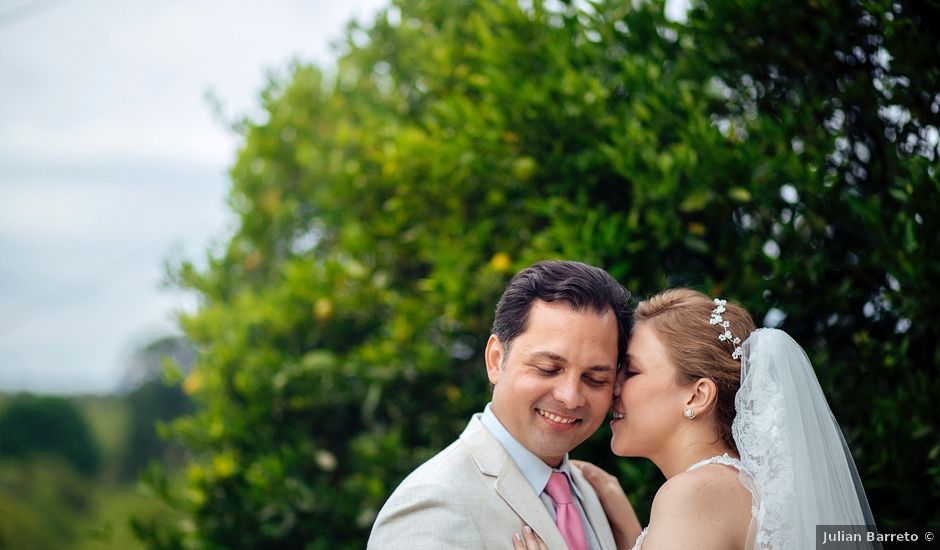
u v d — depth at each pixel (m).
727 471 2.09
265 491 4.09
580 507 2.40
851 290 2.92
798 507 2.00
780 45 3.01
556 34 3.56
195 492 4.27
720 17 3.05
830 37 2.90
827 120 3.00
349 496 4.03
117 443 17.56
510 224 3.74
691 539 1.98
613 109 3.43
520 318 2.22
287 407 4.34
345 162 4.63
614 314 2.24
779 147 2.92
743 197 2.95
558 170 3.51
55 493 15.30
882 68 2.93
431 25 4.57
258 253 5.05
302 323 4.40
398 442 3.98
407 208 4.10
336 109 4.94
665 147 3.25
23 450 16.19
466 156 3.66
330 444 4.37
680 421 2.23
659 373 2.25
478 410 3.76
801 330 3.02
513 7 3.61
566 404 2.13
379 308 4.28
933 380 2.80
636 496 3.03
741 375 2.18
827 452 2.17
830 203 2.87
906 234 2.62
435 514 2.12
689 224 3.17
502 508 2.18
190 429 4.51
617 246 3.12
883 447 2.69
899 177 2.71
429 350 3.83
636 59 3.33
